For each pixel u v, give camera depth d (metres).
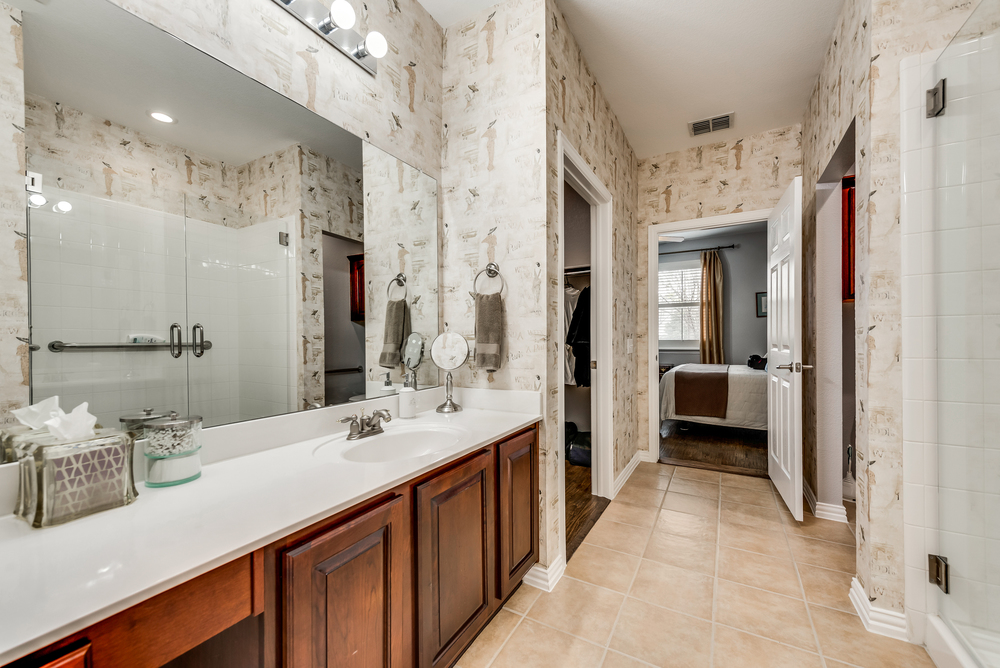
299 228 1.37
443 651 1.19
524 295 1.80
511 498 1.53
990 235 1.17
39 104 0.83
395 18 1.75
